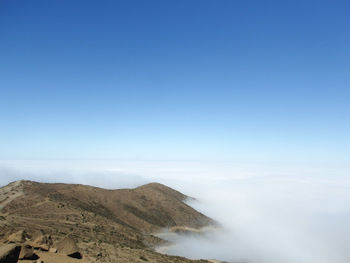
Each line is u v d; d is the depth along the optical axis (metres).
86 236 46.03
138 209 107.19
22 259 16.75
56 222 54.75
